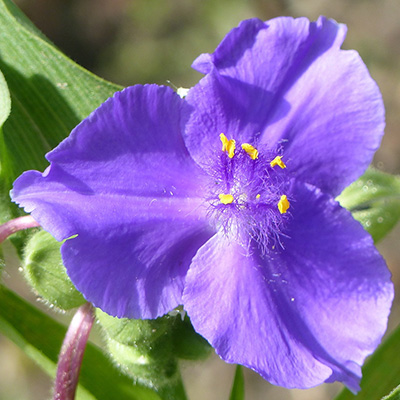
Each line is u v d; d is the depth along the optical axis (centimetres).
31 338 11
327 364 9
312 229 10
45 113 12
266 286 10
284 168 10
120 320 10
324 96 10
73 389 10
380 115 10
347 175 10
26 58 12
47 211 9
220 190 10
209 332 10
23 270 11
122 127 9
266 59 10
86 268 9
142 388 12
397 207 11
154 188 10
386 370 12
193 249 10
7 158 11
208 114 10
